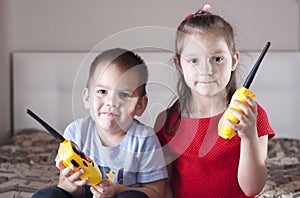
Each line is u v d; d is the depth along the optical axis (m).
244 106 1.19
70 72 3.06
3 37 3.06
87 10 3.19
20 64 3.08
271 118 3.06
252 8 3.14
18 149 2.69
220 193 1.42
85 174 1.20
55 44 3.21
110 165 1.28
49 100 3.08
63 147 1.21
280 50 3.16
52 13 3.19
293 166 2.38
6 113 3.12
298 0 3.12
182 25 1.45
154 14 3.18
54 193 1.27
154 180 1.32
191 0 3.15
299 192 1.96
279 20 3.15
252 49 3.16
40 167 2.41
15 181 2.11
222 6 3.14
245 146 1.26
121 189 1.27
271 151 2.64
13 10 3.16
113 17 3.19
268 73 3.03
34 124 3.09
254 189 1.34
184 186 1.43
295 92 3.04
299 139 3.04
